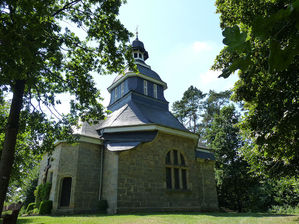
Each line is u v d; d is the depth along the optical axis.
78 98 8.26
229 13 5.52
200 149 21.00
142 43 25.64
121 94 22.02
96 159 15.17
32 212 14.55
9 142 5.71
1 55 4.10
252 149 8.04
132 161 14.15
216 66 6.27
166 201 14.62
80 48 7.74
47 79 8.12
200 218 10.18
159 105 21.77
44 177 16.06
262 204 22.66
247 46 0.98
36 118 7.89
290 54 0.93
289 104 4.39
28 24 4.29
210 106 39.53
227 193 25.30
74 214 12.70
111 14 7.27
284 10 0.85
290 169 8.28
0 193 5.31
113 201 12.84
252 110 6.06
